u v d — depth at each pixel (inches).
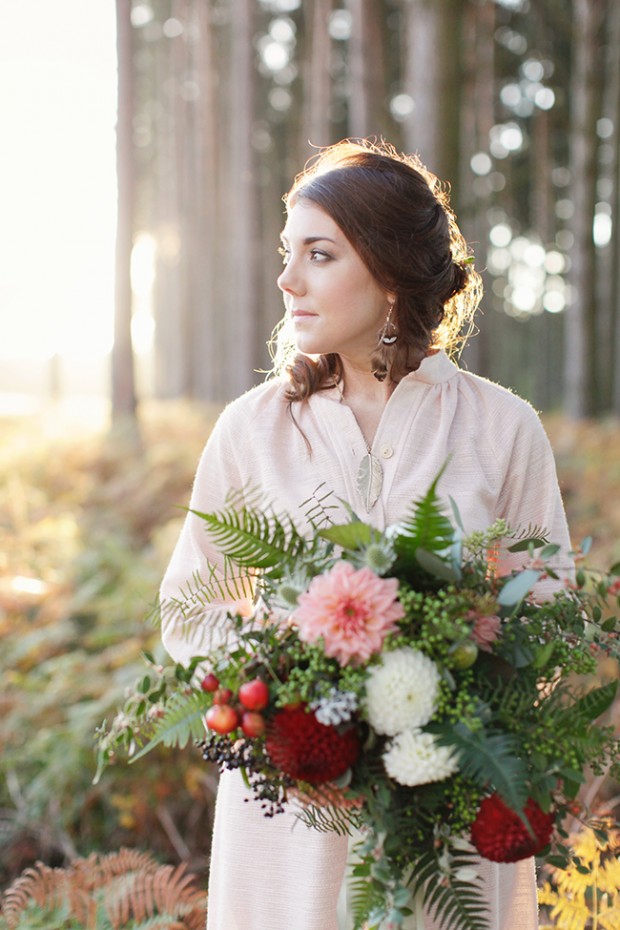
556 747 56.8
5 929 103.1
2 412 738.8
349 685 55.2
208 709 61.1
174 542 237.9
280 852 73.3
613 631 66.1
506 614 60.0
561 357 1267.2
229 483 77.9
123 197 528.7
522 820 52.5
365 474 73.1
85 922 103.9
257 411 77.3
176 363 1205.7
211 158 885.2
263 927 73.7
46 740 142.6
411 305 73.7
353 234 70.4
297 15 957.8
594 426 527.8
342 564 57.5
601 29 713.6
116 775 139.3
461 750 54.2
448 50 257.9
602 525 268.7
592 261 588.4
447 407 74.9
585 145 578.6
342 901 68.3
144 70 1048.8
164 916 101.4
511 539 74.8
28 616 202.5
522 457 75.9
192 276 986.1
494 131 979.3
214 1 890.1
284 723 55.9
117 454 414.9
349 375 77.0
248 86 644.7
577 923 92.6
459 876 57.3
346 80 899.4
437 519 57.2
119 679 154.1
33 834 136.6
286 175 1066.1
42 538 258.7
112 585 217.3
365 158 73.1
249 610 75.1
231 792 75.5
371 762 57.7
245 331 674.2
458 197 261.0
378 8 459.5
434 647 57.4
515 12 808.9
